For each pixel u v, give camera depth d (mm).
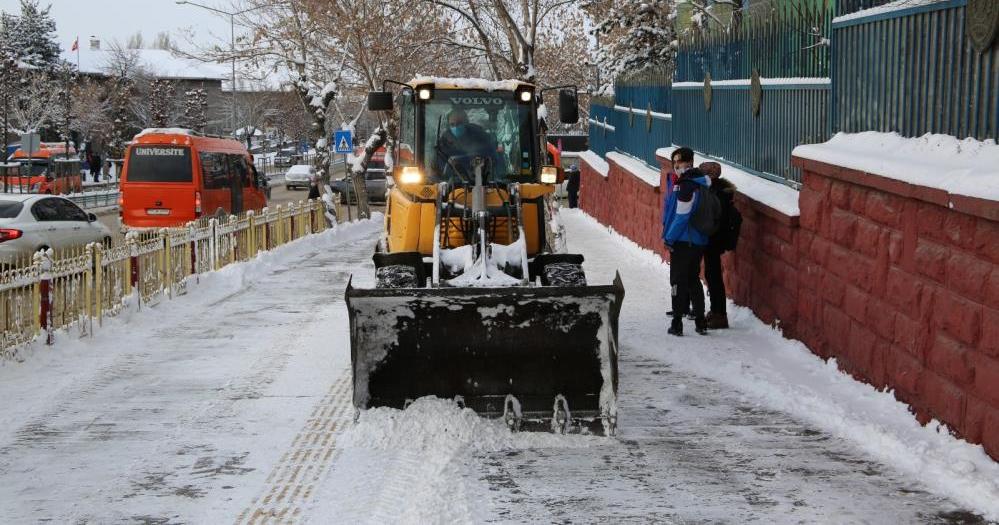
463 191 9242
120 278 12477
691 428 7293
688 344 10102
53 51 87562
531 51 25656
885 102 8703
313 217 26797
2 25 85562
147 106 78312
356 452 6766
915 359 7195
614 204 24031
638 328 11047
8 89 62875
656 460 6555
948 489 5816
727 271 12781
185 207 23547
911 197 7129
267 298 14578
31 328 10148
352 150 32688
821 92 10836
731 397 8180
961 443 6387
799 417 7531
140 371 9430
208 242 16688
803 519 5430
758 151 13273
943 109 7602
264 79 31766
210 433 7285
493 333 7141
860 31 9266
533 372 7184
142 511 5695
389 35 29438
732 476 6191
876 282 7906
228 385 8820
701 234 10453
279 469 6430
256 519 5539
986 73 6898
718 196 10742
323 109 29375
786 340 10023
